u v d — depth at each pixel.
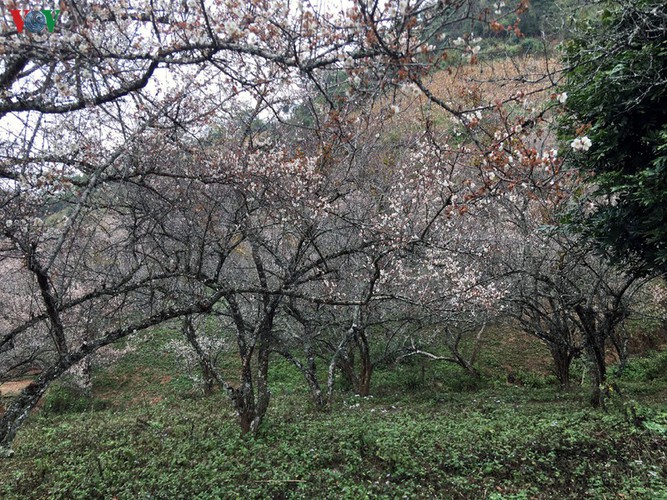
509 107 5.86
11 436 4.70
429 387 15.25
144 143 5.54
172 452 8.12
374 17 3.33
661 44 6.15
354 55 3.52
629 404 8.22
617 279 12.27
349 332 11.80
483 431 7.78
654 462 5.73
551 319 12.55
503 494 5.38
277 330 11.66
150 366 20.03
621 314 10.87
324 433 8.25
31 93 4.41
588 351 10.55
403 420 9.44
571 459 6.16
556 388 14.13
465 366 15.98
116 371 19.89
